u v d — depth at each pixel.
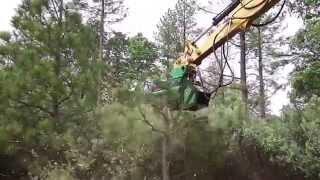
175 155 16.12
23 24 19.45
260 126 20.52
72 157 16.97
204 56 11.54
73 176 16.88
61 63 19.39
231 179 19.02
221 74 11.20
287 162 20.53
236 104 16.62
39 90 18.62
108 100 17.80
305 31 20.77
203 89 11.37
